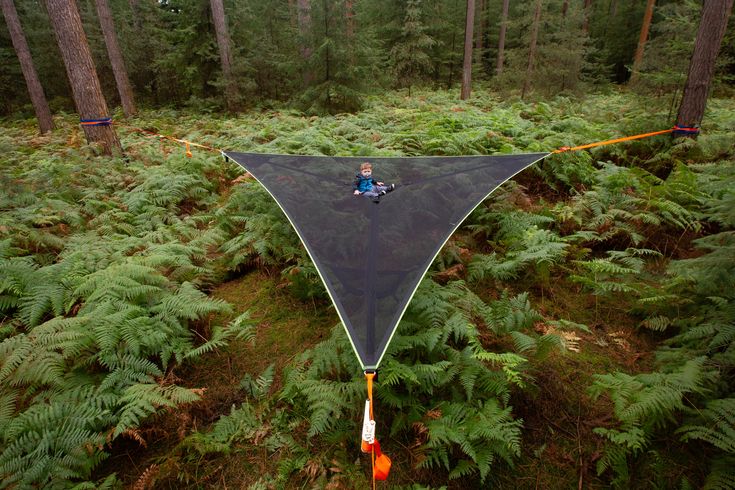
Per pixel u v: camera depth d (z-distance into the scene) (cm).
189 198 684
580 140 746
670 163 680
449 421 278
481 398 306
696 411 269
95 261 453
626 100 1132
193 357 371
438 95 1673
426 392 315
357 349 230
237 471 277
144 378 313
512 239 498
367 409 223
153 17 1833
